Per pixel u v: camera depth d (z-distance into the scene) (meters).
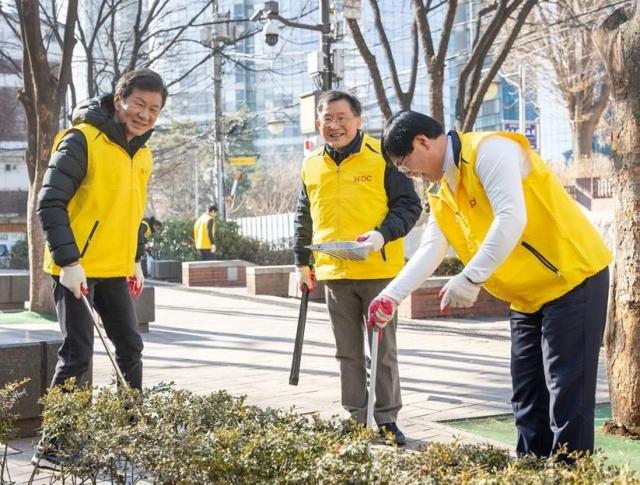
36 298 12.48
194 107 57.09
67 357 4.79
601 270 3.61
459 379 7.68
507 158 3.45
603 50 5.45
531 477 2.50
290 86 64.50
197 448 2.89
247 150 55.97
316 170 5.37
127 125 4.81
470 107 15.20
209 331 11.53
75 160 4.67
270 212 46.53
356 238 5.11
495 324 11.79
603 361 8.46
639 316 5.37
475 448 2.94
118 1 17.45
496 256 3.39
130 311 5.03
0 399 3.78
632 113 5.32
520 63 36.06
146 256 24.58
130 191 4.91
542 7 27.14
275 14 15.55
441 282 12.61
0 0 19.92
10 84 37.81
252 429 3.19
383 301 3.68
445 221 3.80
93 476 3.24
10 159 39.38
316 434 2.93
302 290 5.56
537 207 3.55
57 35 18.19
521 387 3.84
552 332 3.58
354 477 2.56
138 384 5.09
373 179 5.21
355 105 5.22
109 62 23.56
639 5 5.29
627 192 5.38
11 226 39.84
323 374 7.88
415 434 5.54
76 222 4.77
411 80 16.08
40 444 3.80
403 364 8.60
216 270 20.47
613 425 5.55
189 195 59.22
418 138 3.57
